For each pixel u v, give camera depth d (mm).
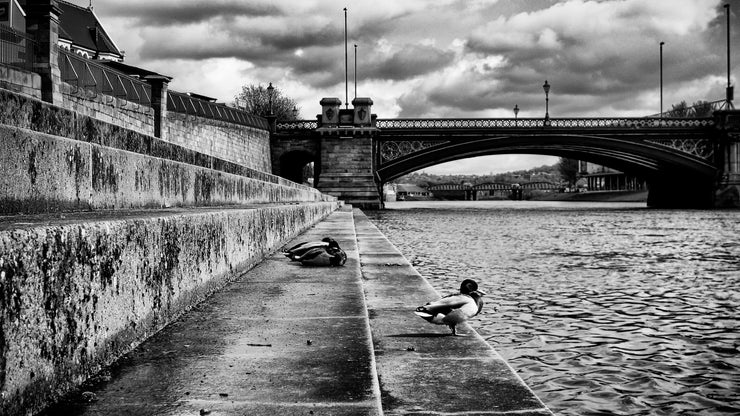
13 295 2988
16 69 21391
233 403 3514
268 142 80812
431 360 4980
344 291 7793
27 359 3129
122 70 52875
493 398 3984
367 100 81938
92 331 3979
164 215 5770
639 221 59906
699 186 93562
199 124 55219
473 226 52719
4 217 4570
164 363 4348
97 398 3551
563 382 9234
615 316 14281
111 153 7098
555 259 27031
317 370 4234
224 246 8070
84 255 3846
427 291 8734
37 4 23297
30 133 5164
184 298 6199
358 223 31734
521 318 14055
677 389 8852
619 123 82750
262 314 6258
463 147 81000
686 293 17734
